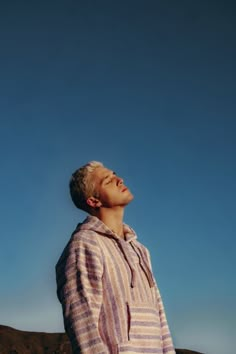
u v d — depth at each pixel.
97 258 4.57
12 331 100.94
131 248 4.96
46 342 95.88
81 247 4.64
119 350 4.28
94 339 4.21
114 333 4.34
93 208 5.13
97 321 4.34
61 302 4.50
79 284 4.45
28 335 100.06
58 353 89.62
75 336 4.28
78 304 4.37
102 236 4.83
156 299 5.03
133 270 4.72
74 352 4.28
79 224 5.04
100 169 5.21
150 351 4.45
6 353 87.12
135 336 4.42
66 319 4.39
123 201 5.08
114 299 4.48
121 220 5.15
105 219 5.07
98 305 4.41
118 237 4.86
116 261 4.68
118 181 5.17
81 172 5.19
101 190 5.07
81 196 5.15
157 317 4.76
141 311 4.56
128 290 4.58
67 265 4.57
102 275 4.55
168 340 4.97
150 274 4.96
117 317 4.41
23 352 90.00
